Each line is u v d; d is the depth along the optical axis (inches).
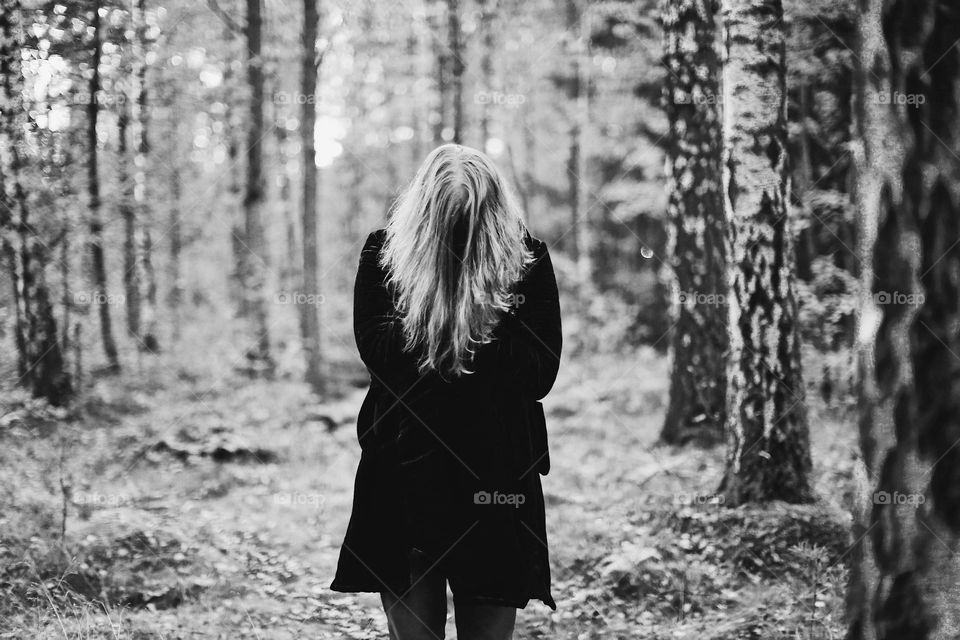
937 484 84.4
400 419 79.5
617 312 690.2
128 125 429.4
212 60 612.4
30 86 307.0
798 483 227.5
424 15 786.2
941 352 83.7
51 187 345.1
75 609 152.6
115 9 360.2
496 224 80.3
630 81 670.5
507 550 77.0
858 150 92.1
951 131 83.6
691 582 181.2
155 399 461.4
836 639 140.4
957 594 83.5
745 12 230.8
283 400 494.6
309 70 577.0
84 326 476.7
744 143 232.5
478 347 78.7
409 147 1106.1
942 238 83.7
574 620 165.0
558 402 484.4
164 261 800.3
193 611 171.2
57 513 216.7
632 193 653.9
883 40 86.9
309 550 224.8
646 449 330.6
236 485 307.4
